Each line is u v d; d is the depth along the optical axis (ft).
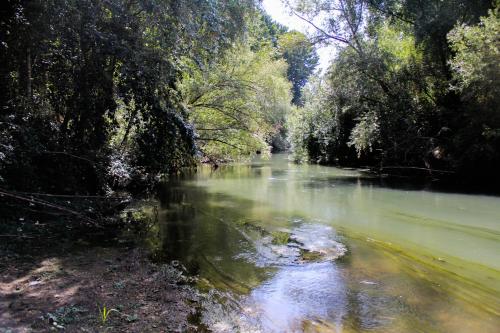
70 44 33.68
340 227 34.53
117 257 25.20
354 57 74.95
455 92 59.77
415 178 70.69
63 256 24.62
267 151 75.82
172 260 25.34
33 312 16.53
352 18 75.36
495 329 16.96
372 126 76.13
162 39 37.29
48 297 18.28
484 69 48.47
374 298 19.97
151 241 29.66
